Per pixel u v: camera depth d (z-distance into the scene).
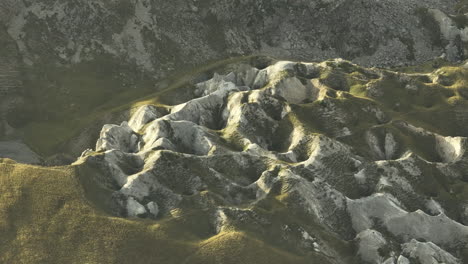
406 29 115.69
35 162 76.06
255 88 83.31
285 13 116.50
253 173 56.31
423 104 75.81
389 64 111.88
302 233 47.88
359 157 61.72
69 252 43.53
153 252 43.41
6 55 91.06
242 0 114.94
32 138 80.81
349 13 116.12
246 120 65.31
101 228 45.56
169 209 49.50
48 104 86.88
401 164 59.44
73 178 51.06
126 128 66.19
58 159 76.88
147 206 49.34
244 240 44.78
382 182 56.81
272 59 95.12
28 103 86.50
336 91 74.31
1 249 44.03
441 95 76.69
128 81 95.31
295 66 81.88
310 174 55.06
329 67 82.06
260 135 65.12
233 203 51.59
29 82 89.44
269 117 66.88
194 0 112.25
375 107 71.06
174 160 54.22
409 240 52.09
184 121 63.12
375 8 117.00
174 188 52.69
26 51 93.69
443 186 59.41
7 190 49.81
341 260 47.12
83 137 80.19
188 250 43.72
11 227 46.16
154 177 52.34
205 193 50.53
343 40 115.88
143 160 55.97
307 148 60.78
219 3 113.44
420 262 47.19
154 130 62.44
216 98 72.75
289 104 68.44
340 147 60.16
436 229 52.72
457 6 123.50
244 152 57.88
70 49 97.06
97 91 90.94
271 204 50.56
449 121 71.94
